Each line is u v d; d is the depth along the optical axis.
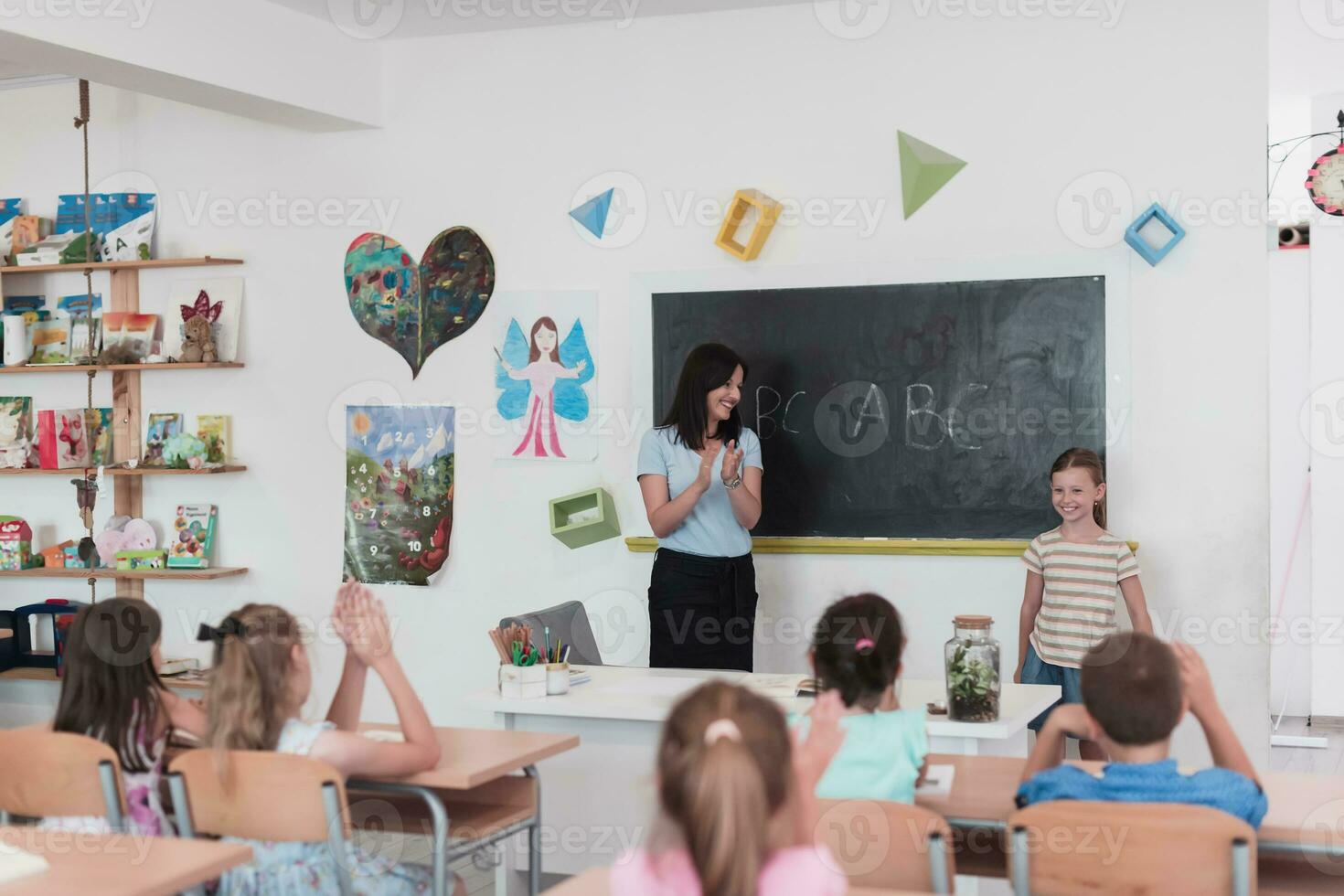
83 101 5.04
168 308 5.18
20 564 5.22
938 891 2.01
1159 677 2.15
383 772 2.53
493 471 4.80
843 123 4.39
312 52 4.53
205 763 2.40
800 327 4.44
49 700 5.32
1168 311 4.13
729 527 4.18
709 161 4.53
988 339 4.27
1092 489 3.90
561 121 4.68
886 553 4.38
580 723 3.33
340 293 4.96
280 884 2.42
